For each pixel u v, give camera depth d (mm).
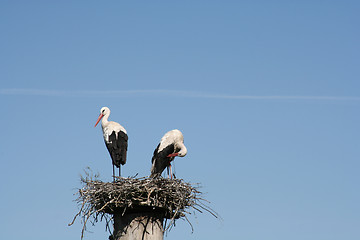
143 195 13320
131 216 12727
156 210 13188
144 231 12531
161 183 13930
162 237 12750
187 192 14539
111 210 13203
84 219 13352
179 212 13750
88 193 13977
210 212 14398
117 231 12727
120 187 13492
